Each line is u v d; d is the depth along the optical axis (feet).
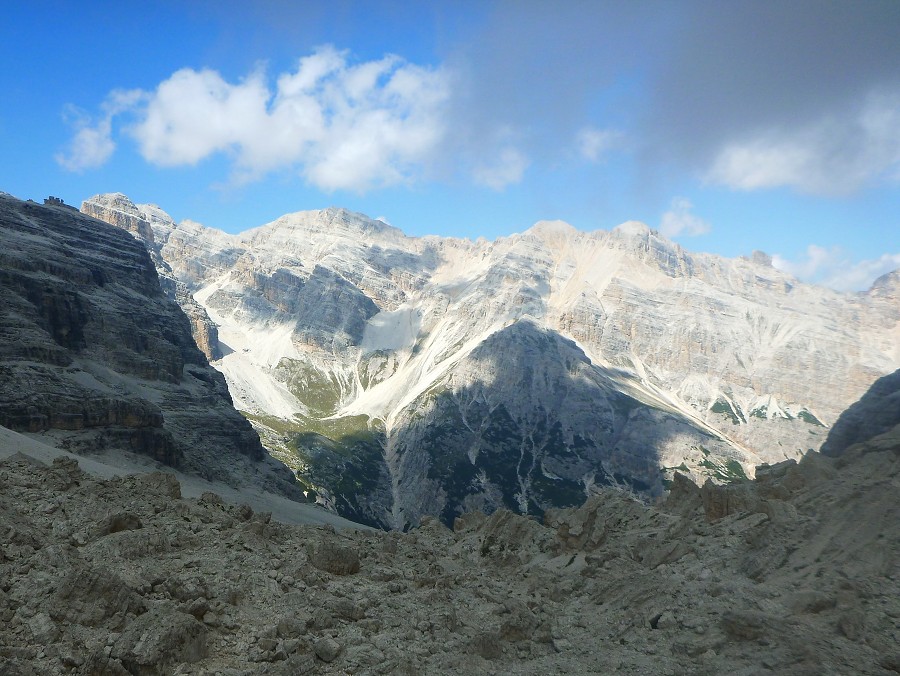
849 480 109.91
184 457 507.30
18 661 68.33
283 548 106.42
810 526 98.48
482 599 98.43
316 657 75.66
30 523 96.32
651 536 116.98
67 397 449.06
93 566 84.64
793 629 75.61
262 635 77.41
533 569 118.52
